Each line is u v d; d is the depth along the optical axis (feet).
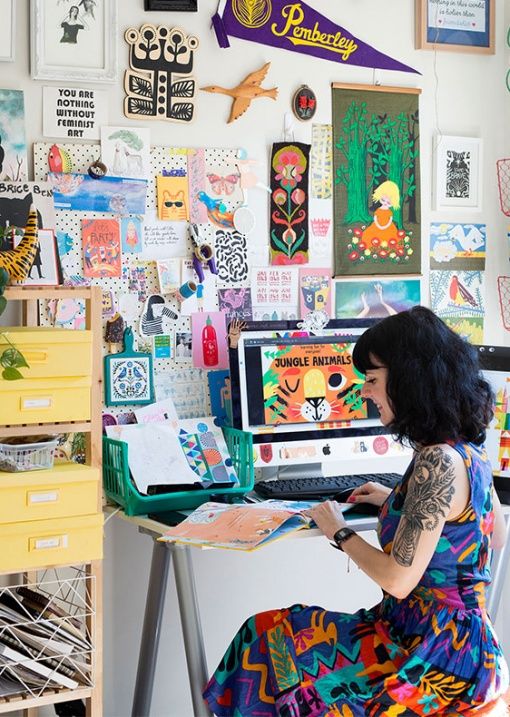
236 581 9.41
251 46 9.04
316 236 9.33
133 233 8.63
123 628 8.94
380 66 9.53
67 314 8.36
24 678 7.11
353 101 9.39
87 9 8.36
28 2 8.20
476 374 6.79
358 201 9.46
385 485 8.31
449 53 9.80
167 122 8.75
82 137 8.42
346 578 9.86
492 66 9.99
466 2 9.80
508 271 10.09
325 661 6.63
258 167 9.09
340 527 6.84
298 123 9.22
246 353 8.55
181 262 8.80
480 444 6.81
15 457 7.11
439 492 6.35
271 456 8.55
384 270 9.59
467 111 9.90
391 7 9.55
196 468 8.34
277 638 6.80
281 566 9.58
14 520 6.98
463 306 9.95
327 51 9.30
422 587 6.58
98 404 7.32
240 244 9.02
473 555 6.52
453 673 6.39
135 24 8.60
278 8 9.11
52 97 8.31
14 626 7.11
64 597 8.46
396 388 6.60
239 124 9.01
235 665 6.95
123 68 8.55
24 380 7.01
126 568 8.90
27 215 8.15
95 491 7.23
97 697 7.32
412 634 6.55
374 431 8.90
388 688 6.32
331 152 9.34
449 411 6.53
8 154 8.15
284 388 8.64
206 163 8.87
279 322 8.70
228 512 7.36
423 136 9.73
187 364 8.86
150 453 8.21
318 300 9.34
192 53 8.79
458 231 9.90
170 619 9.16
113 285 8.59
